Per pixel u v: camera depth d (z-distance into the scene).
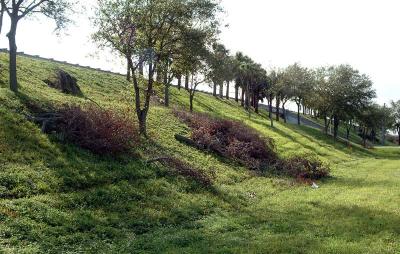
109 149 25.75
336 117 92.25
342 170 47.69
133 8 32.34
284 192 29.61
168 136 37.34
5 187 17.66
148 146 30.89
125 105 45.47
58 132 25.19
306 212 22.55
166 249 14.95
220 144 39.91
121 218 18.38
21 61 44.34
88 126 26.11
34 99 29.08
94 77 56.94
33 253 13.30
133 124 32.31
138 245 15.48
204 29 34.91
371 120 105.81
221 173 32.47
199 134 39.69
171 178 26.05
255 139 44.34
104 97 48.22
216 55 56.94
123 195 20.91
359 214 21.62
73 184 20.16
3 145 20.86
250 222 20.12
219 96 114.12
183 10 33.03
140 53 33.03
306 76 92.31
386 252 14.70
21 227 14.98
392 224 19.12
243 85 113.19
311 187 32.66
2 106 25.03
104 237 16.03
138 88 34.19
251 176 34.88
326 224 19.39
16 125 23.45
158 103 55.22
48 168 20.72
